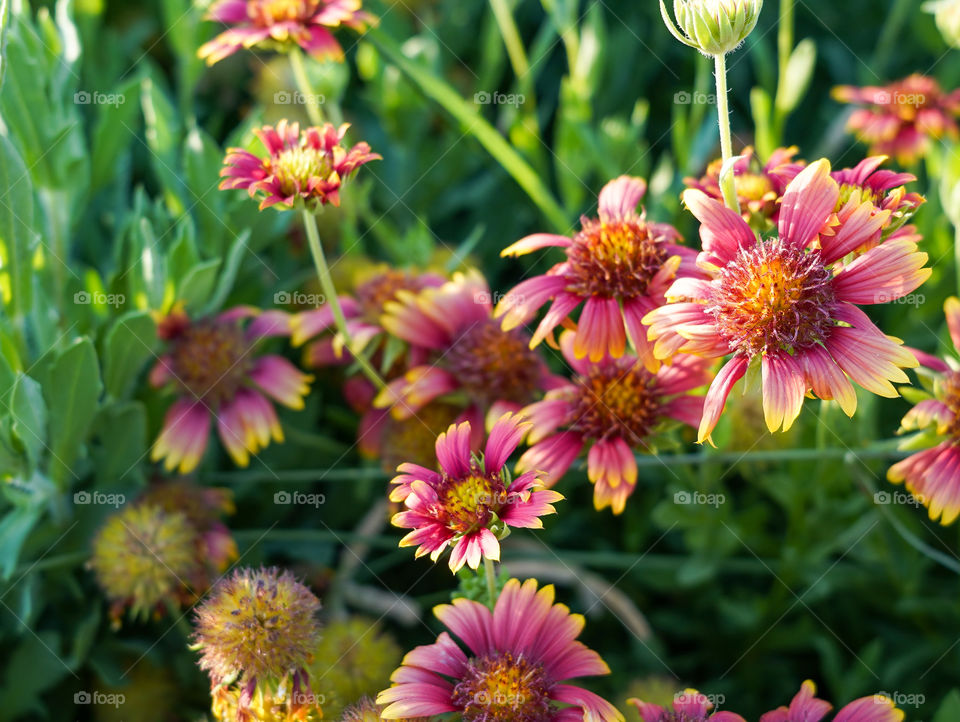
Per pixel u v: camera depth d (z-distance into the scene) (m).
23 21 0.61
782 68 0.65
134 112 0.65
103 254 0.70
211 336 0.62
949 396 0.54
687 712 0.53
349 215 0.66
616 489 0.56
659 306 0.54
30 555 0.61
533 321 0.67
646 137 0.79
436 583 0.66
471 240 0.65
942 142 0.66
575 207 0.69
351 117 0.76
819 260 0.51
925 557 0.64
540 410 0.57
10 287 0.59
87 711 0.61
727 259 0.51
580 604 0.65
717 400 0.50
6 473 0.59
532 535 0.65
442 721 0.52
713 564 0.63
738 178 0.55
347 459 0.67
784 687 0.63
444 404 0.61
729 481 0.69
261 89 0.72
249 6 0.61
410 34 0.77
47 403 0.59
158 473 0.63
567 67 0.84
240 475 0.64
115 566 0.58
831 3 0.85
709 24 0.50
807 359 0.50
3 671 0.61
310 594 0.53
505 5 0.69
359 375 0.64
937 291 0.65
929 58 0.82
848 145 0.73
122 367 0.61
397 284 0.63
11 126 0.61
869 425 0.59
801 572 0.63
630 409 0.56
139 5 0.79
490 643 0.52
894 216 0.53
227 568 0.61
